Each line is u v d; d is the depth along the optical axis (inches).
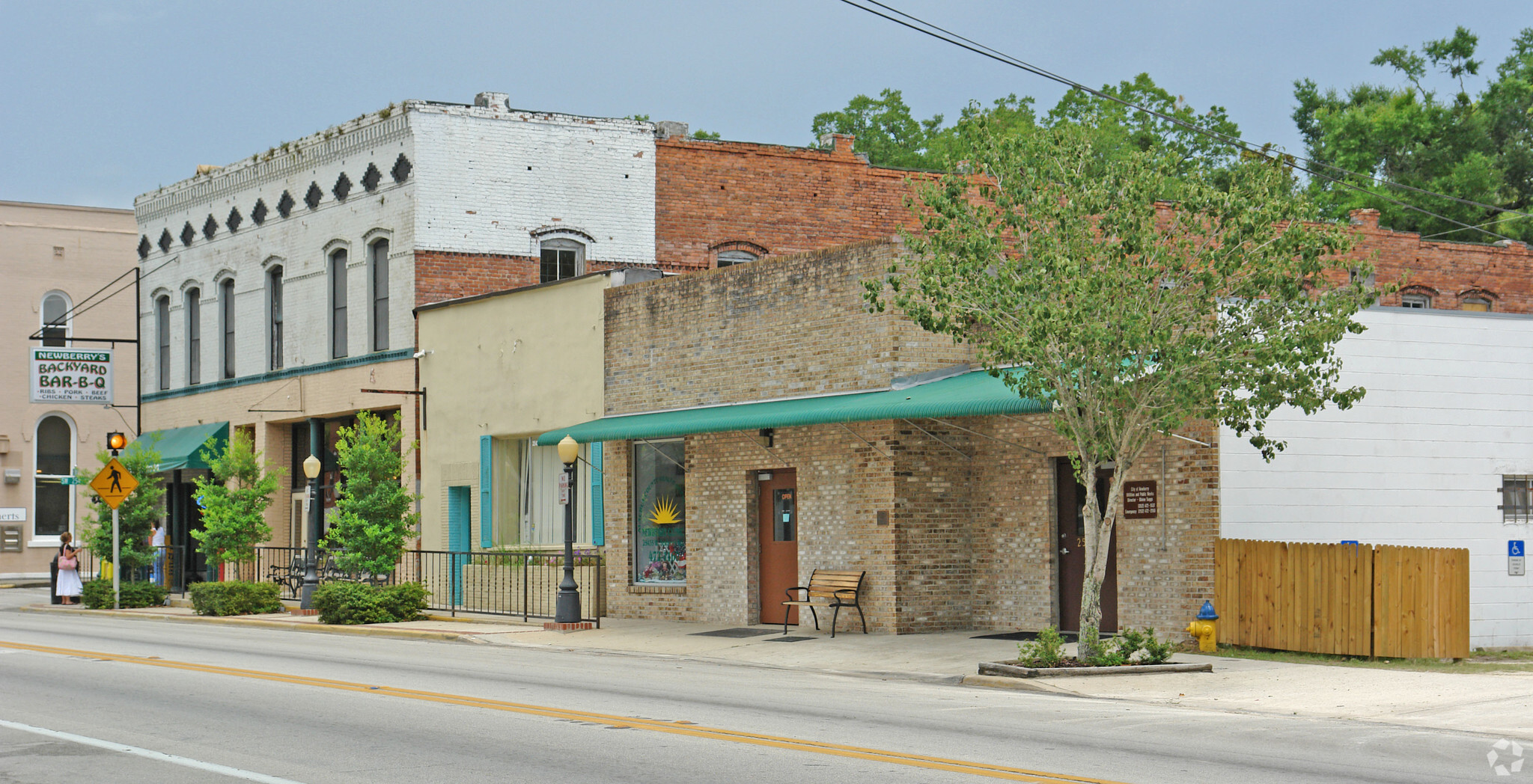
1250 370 635.5
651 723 499.2
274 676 667.4
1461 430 820.6
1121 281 642.2
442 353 1198.9
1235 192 636.7
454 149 1222.3
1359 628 730.8
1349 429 791.7
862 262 871.1
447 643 903.1
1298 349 631.8
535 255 1244.5
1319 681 631.8
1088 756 435.2
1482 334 832.9
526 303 1122.0
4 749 447.8
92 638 926.4
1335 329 629.9
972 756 431.2
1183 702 580.7
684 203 1293.1
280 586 1277.1
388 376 1249.4
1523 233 1847.9
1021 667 655.1
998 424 855.1
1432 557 736.3
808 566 898.1
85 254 1807.3
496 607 1115.3
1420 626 732.7
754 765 414.6
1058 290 645.3
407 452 1165.1
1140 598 775.7
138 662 738.8
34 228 1784.0
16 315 1771.7
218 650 827.4
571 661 774.5
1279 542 746.8
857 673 710.5
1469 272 1526.8
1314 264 641.0
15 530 1760.6
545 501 1125.7
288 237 1379.2
